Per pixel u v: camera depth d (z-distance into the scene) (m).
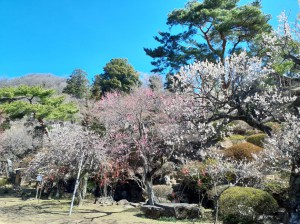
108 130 13.68
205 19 18.44
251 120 7.27
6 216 9.75
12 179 20.23
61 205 12.44
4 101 18.91
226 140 14.26
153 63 21.34
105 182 12.83
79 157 11.66
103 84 34.06
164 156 11.87
